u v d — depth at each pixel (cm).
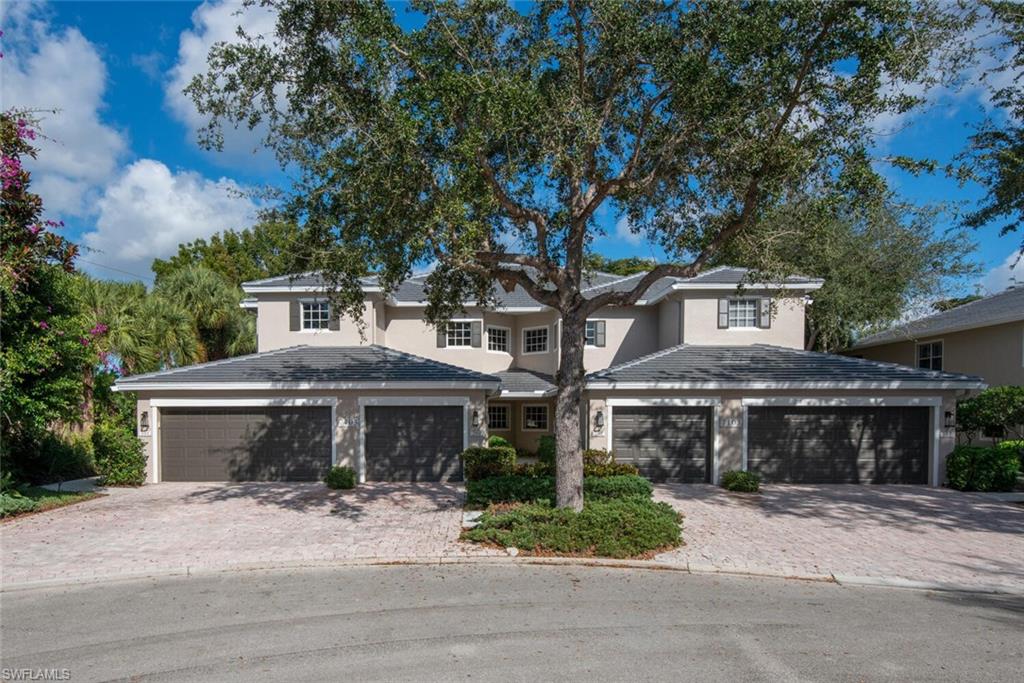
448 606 728
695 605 736
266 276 4144
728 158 982
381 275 1064
